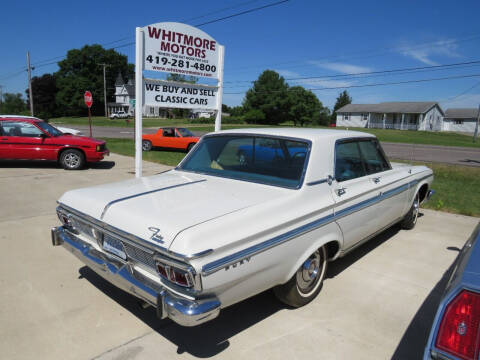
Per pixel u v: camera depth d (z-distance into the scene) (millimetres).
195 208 2553
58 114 90062
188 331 2842
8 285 3467
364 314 3143
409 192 4820
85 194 3012
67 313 3033
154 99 6625
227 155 3510
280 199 2746
